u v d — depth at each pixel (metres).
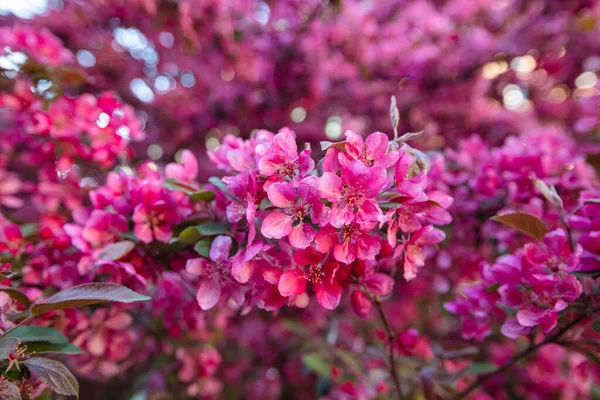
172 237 0.35
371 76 0.93
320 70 0.89
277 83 0.89
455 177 0.53
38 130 0.44
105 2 0.80
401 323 0.81
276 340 0.83
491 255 0.55
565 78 1.00
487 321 0.38
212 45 0.86
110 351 0.43
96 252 0.34
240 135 0.92
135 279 0.36
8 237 0.40
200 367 0.58
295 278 0.29
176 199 0.36
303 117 0.93
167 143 0.93
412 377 0.58
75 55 0.84
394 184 0.29
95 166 0.52
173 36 0.85
